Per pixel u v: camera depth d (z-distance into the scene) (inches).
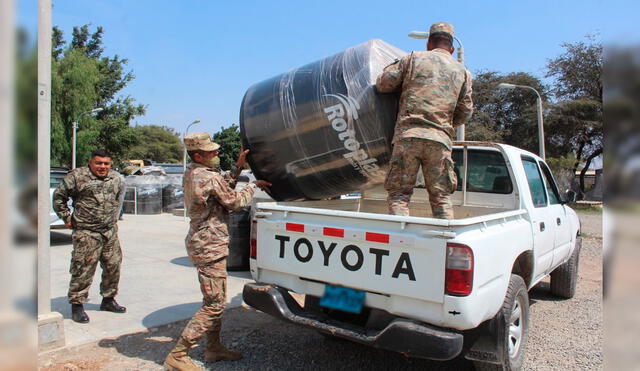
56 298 211.2
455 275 105.4
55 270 271.1
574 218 226.7
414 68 137.4
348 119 140.8
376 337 112.0
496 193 176.1
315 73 148.0
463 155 185.6
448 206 140.8
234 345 161.2
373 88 141.9
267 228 139.3
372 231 116.8
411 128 136.3
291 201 168.9
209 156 143.0
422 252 109.7
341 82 142.6
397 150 138.1
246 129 154.0
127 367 141.2
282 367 144.5
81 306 179.5
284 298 132.7
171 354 137.7
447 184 140.6
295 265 131.6
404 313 113.1
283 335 171.9
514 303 132.7
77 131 1187.9
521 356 138.6
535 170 191.2
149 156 3014.3
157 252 338.0
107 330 171.2
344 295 123.6
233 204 139.3
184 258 314.7
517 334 139.2
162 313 192.5
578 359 156.0
